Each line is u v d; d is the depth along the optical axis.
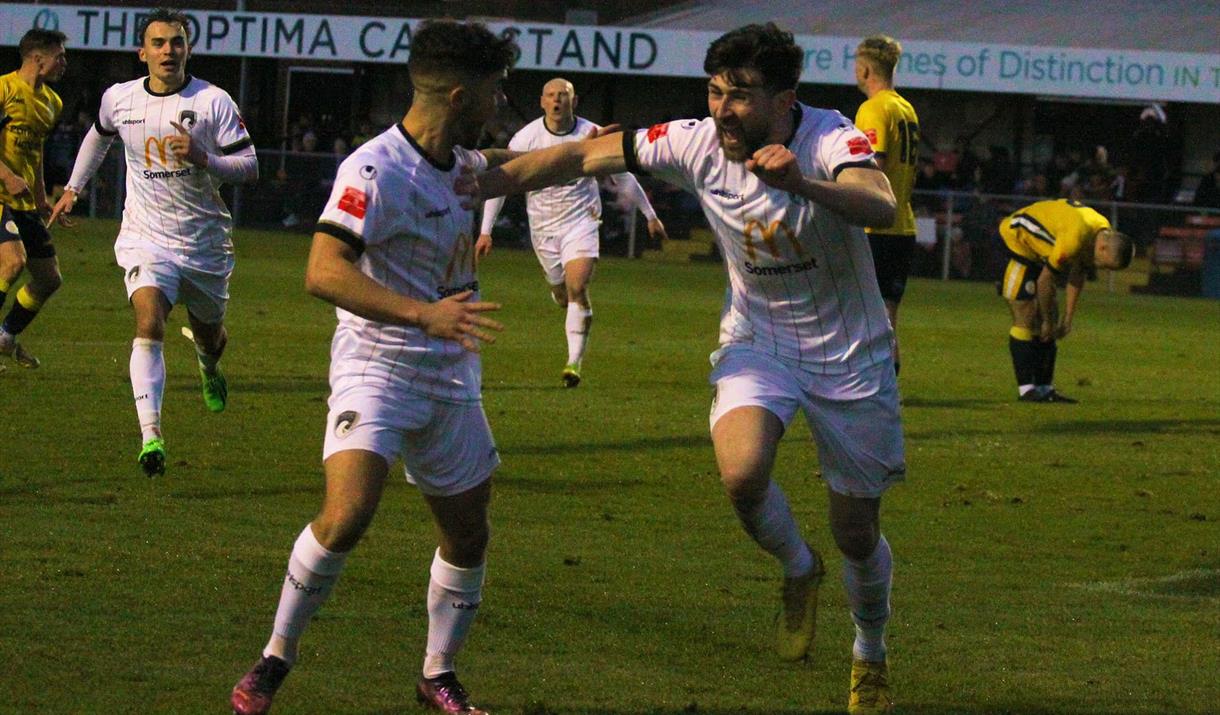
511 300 33.25
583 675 8.76
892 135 17.33
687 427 17.94
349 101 58.44
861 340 8.48
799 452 16.86
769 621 10.05
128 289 14.34
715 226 8.54
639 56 50.34
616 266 44.84
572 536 12.31
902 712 8.38
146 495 12.98
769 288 8.48
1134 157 52.47
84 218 49.22
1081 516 13.99
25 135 18.55
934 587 11.22
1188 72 46.72
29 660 8.43
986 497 14.66
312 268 7.44
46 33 18.62
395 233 7.68
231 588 10.16
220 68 58.44
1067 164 49.62
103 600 9.71
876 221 7.83
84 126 50.16
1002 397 22.03
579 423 17.92
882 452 8.52
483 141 50.81
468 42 7.62
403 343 7.71
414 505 13.20
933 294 40.53
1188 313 38.78
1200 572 11.94
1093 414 20.59
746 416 8.25
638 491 14.23
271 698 7.60
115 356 21.47
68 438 15.40
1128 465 16.77
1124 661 9.45
